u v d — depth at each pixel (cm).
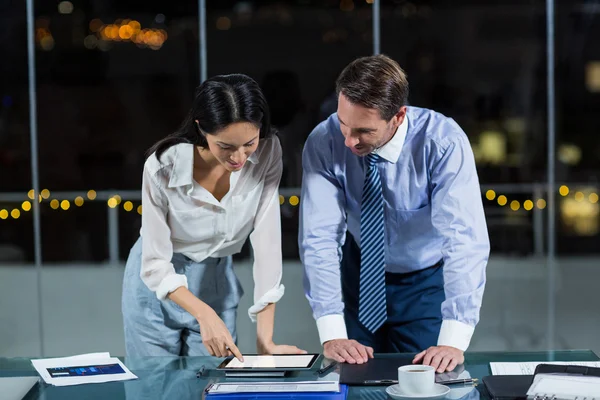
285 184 586
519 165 605
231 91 212
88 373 213
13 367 222
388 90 209
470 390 194
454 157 237
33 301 600
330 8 584
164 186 234
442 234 238
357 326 267
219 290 257
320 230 246
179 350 259
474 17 592
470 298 227
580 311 568
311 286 243
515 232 613
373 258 251
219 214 242
